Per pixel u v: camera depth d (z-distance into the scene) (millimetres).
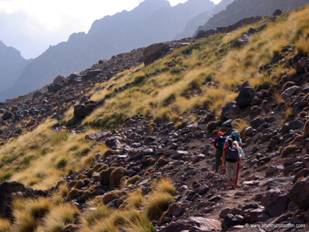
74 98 48781
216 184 11445
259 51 27188
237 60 28328
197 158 15305
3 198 17266
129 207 11922
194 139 18781
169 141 20016
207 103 23875
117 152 21812
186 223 7883
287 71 20719
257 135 15125
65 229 12664
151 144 20922
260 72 23422
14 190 17438
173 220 9961
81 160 23250
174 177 14133
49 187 20656
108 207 13273
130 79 40219
